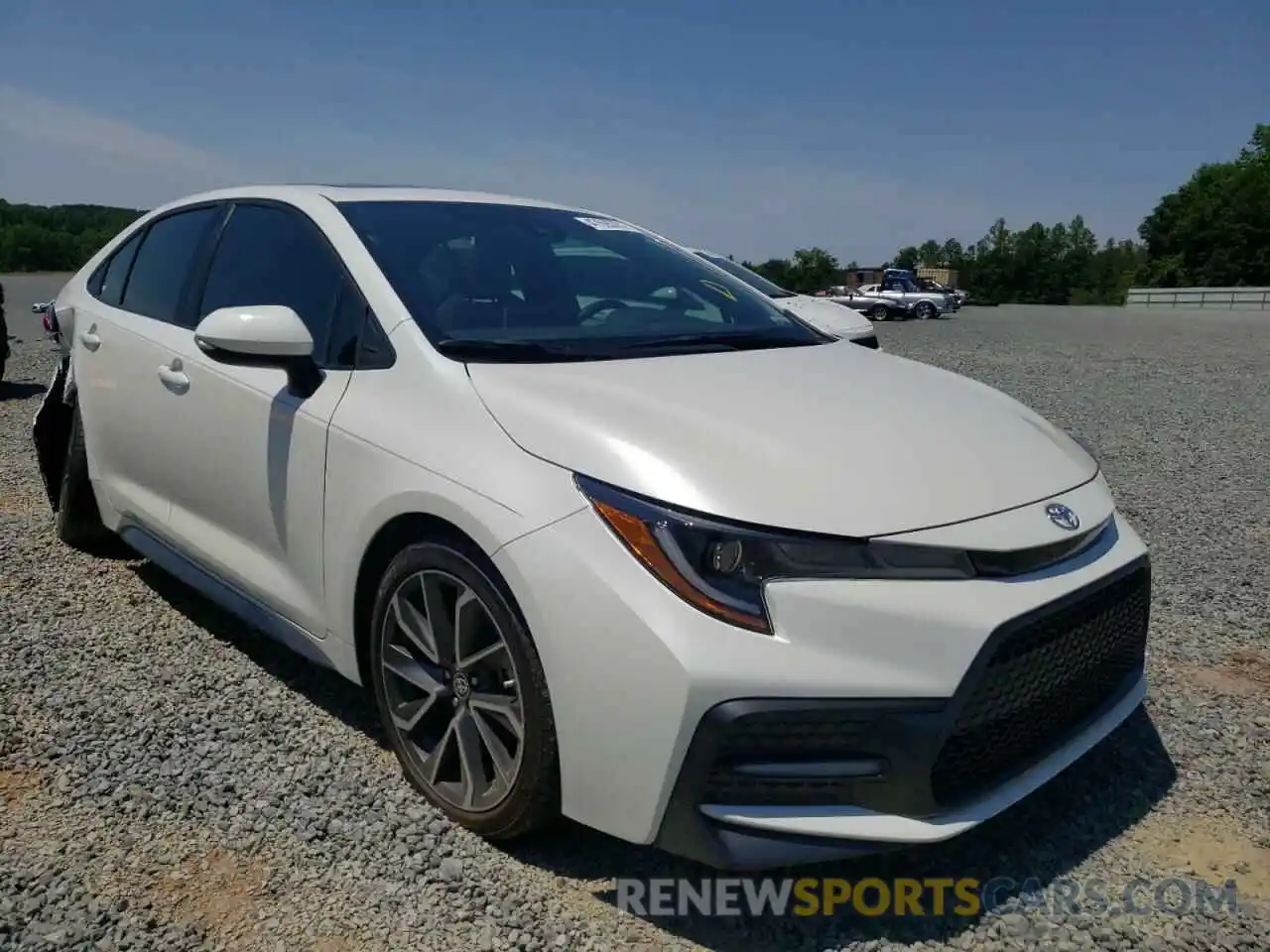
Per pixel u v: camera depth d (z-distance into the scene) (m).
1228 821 2.90
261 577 3.32
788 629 2.23
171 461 3.73
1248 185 76.19
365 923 2.39
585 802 2.39
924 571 2.33
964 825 2.32
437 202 3.70
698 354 3.20
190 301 3.81
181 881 2.53
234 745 3.17
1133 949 2.39
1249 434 9.23
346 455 2.91
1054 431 3.23
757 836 2.25
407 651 2.88
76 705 3.39
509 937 2.36
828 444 2.57
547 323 3.21
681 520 2.31
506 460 2.56
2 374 10.17
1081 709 2.70
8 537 5.06
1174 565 5.19
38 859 2.59
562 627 2.35
